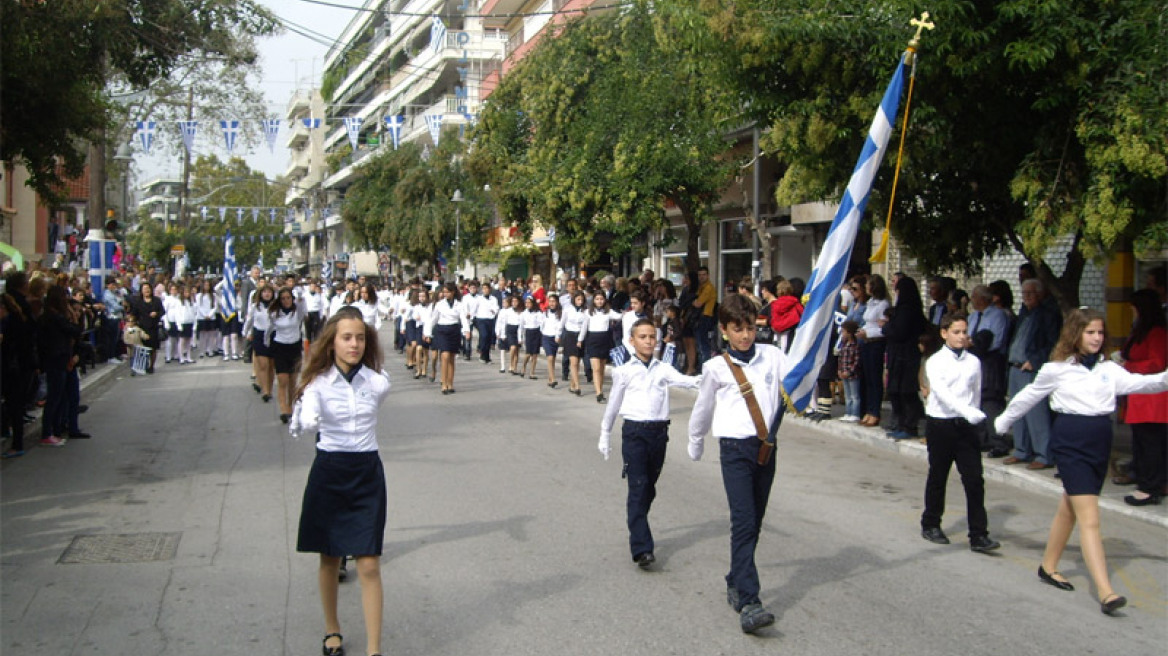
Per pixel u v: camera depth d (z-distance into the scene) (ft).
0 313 33.27
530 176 86.94
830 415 43.39
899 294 37.50
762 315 46.03
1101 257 30.63
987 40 29.55
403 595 19.45
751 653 16.43
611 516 25.70
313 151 223.92
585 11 81.76
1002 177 35.14
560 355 83.46
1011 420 21.17
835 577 20.84
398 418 44.11
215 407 48.26
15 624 17.62
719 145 63.57
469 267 160.76
